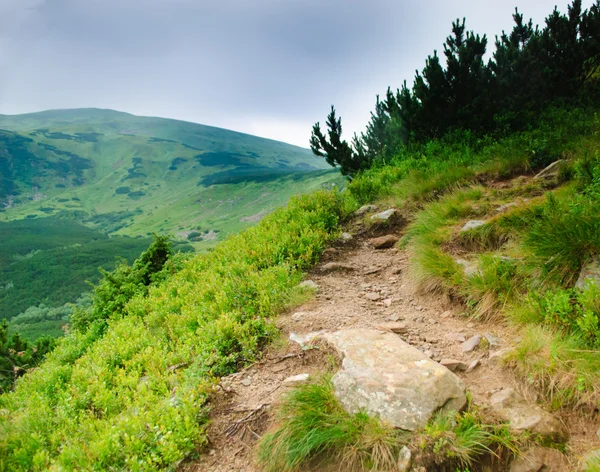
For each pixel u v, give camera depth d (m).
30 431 4.24
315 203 10.22
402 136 13.98
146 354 5.72
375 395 3.32
